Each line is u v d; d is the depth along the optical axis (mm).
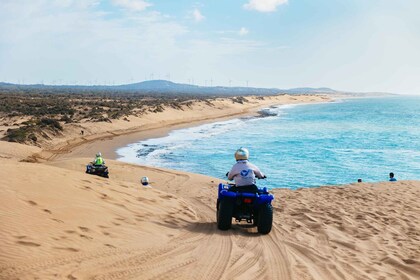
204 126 83188
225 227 9188
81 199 9297
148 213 9922
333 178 30859
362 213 11242
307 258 7125
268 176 31516
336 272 6316
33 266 5262
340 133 67500
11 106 88375
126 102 128125
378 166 36250
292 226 9859
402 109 164000
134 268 5820
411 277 6172
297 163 37844
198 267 6176
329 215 11047
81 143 51125
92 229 7449
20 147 39438
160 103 122500
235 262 6582
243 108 155000
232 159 40156
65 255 5875
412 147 49406
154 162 38219
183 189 19625
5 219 6719
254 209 9172
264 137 61719
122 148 48031
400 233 9109
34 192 8695
